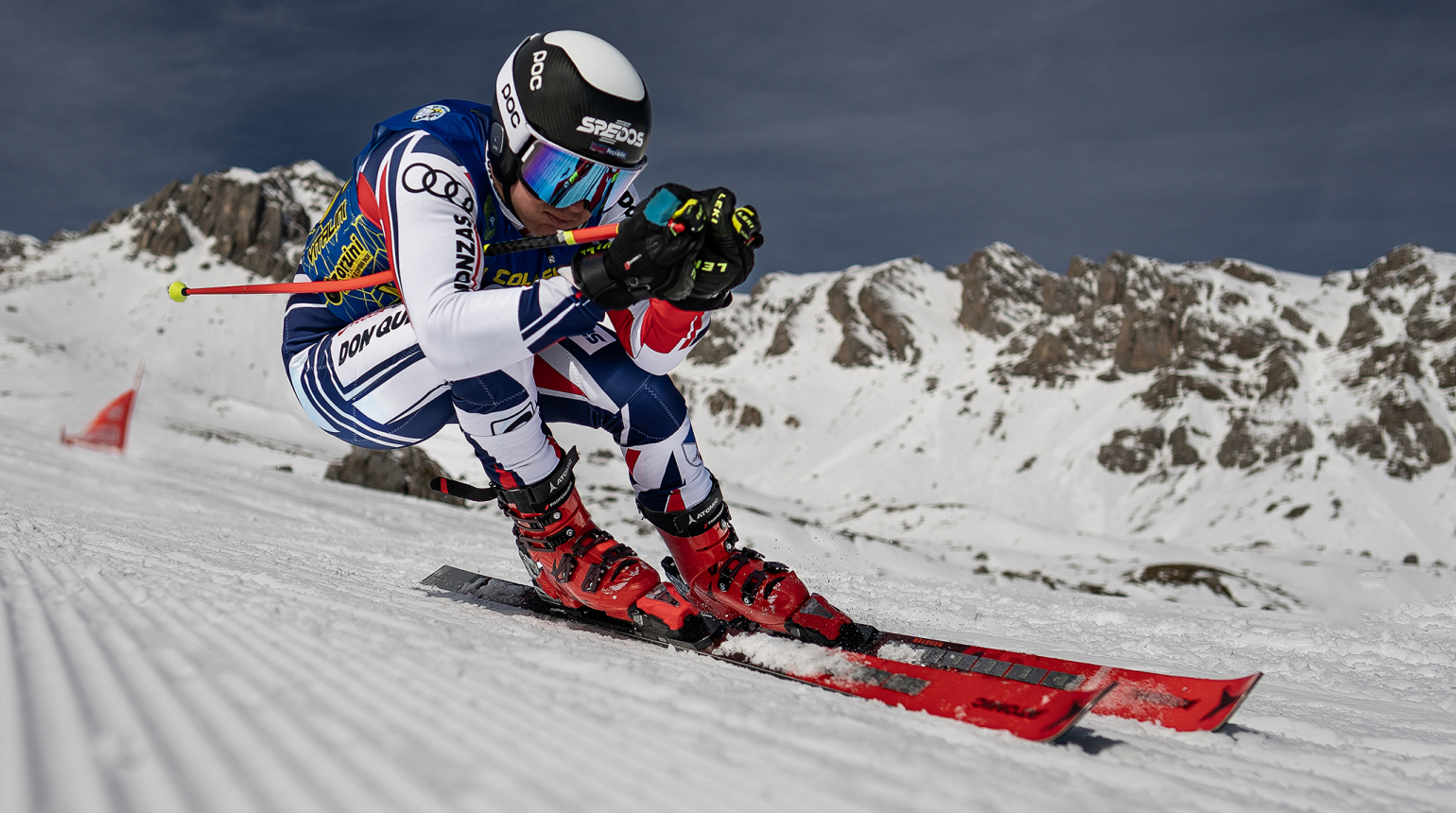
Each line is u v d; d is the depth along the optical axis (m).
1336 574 19.33
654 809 0.68
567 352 1.89
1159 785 0.93
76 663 0.86
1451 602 5.27
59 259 111.94
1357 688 2.26
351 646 1.13
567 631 1.78
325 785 0.64
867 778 0.81
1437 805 0.99
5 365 79.56
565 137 1.76
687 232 1.44
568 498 1.86
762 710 1.07
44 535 2.35
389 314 1.98
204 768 0.64
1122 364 98.44
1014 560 19.83
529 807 0.64
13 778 0.56
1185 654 2.88
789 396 119.12
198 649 1.01
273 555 3.06
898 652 1.64
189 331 103.38
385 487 26.06
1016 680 1.43
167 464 16.81
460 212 1.73
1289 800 0.93
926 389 110.56
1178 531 73.25
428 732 0.80
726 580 1.92
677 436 1.91
